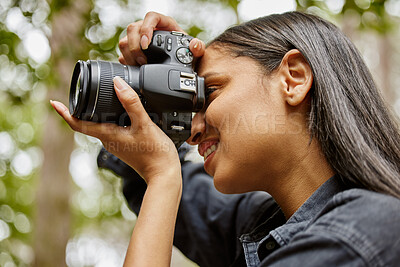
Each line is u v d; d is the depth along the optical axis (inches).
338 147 43.3
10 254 222.2
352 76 48.1
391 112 51.3
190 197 66.7
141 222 46.6
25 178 259.6
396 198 37.8
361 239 33.3
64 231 151.5
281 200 49.5
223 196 65.2
